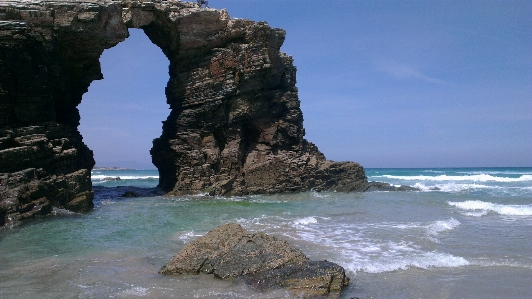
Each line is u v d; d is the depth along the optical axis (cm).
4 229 1467
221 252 1032
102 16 2512
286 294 847
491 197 2955
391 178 6731
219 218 1864
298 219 1838
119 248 1241
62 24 2353
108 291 855
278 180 3225
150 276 962
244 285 896
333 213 2091
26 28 1953
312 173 3388
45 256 1134
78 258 1116
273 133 3388
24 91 1950
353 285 927
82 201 2081
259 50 3173
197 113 3134
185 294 842
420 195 3153
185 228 1585
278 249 1037
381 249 1264
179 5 3019
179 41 3039
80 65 2642
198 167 3091
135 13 2808
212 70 3116
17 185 1653
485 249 1282
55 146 2092
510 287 928
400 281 959
